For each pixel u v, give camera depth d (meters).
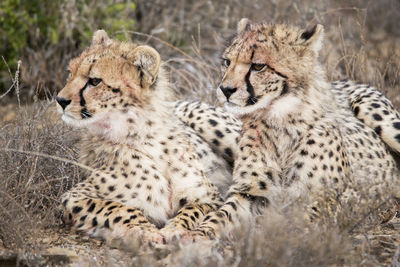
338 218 7.84
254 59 9.05
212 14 18.27
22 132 10.59
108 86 8.92
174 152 9.18
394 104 12.95
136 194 8.82
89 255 7.55
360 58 14.21
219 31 17.52
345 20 17.02
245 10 17.91
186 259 6.95
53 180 9.60
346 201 8.17
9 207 8.12
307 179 8.98
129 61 9.07
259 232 7.38
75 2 16.31
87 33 15.86
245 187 9.30
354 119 10.84
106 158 9.12
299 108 9.15
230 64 9.25
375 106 10.96
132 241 7.46
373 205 8.34
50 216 8.63
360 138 10.34
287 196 8.40
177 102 11.80
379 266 7.17
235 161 9.81
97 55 9.16
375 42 17.72
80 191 8.86
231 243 7.65
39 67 15.36
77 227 8.48
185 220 8.47
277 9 17.25
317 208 8.52
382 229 8.64
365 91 11.45
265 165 9.31
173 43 17.20
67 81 9.42
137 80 9.08
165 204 8.97
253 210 9.27
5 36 15.79
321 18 16.11
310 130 9.12
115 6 16.50
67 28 15.84
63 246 7.95
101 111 8.94
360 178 9.68
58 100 8.91
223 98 9.19
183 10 18.25
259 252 6.79
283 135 9.23
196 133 10.84
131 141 8.99
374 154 10.38
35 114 11.42
